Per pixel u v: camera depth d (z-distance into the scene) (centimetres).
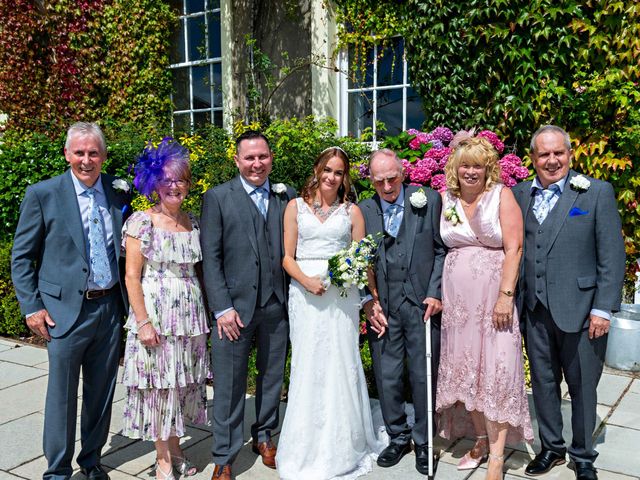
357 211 311
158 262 281
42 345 546
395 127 635
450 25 528
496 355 285
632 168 480
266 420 316
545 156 285
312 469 298
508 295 281
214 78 777
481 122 531
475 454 310
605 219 280
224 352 294
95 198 290
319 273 297
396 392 318
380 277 310
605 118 484
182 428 287
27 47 775
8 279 579
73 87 789
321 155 301
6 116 820
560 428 304
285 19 707
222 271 296
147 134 696
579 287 284
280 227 305
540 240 290
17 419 375
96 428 299
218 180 524
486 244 291
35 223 280
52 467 286
